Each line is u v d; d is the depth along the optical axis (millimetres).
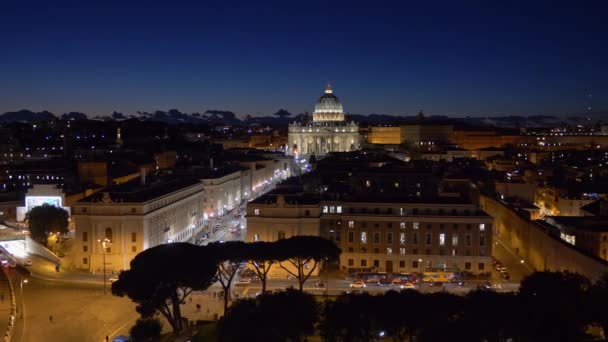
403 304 125438
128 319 157875
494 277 196750
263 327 118812
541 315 120375
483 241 198375
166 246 156625
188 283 143875
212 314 161125
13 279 193250
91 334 147750
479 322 118000
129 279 143000
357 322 122000
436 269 195000
